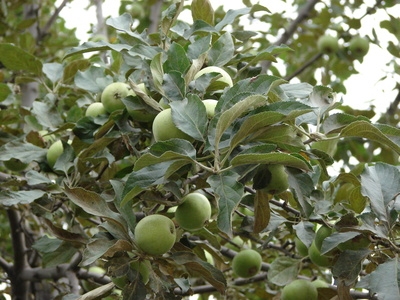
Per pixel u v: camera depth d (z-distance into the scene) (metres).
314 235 1.17
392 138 1.10
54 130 1.37
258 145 0.98
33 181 1.22
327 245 1.09
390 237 1.08
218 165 0.98
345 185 1.38
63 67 1.55
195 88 1.08
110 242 1.03
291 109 0.99
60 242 1.31
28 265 1.57
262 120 0.96
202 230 1.19
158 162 0.96
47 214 1.27
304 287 1.30
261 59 1.18
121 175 1.25
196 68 1.08
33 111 1.41
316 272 1.56
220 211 0.96
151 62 1.07
